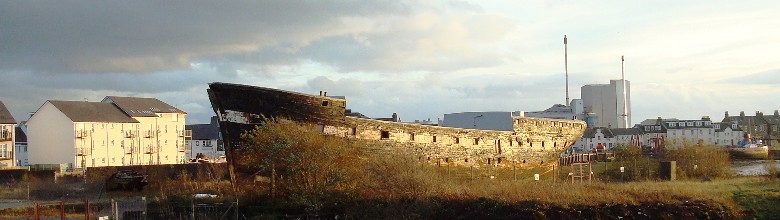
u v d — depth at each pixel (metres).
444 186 45.41
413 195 43.69
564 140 73.19
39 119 102.06
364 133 51.38
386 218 41.12
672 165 69.75
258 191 45.78
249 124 48.31
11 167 79.12
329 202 43.19
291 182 44.41
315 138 46.31
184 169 62.56
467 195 44.06
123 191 54.09
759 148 116.06
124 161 108.50
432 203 42.69
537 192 45.59
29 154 102.50
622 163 84.94
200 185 53.97
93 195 51.25
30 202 46.09
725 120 198.88
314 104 49.28
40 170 70.06
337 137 49.12
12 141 92.62
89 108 106.00
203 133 136.50
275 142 45.62
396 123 53.31
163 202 44.31
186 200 44.62
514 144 65.12
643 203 43.41
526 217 40.66
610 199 43.97
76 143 100.19
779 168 75.12
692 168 75.19
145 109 115.62
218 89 48.38
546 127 69.94
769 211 42.66
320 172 44.44
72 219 40.91
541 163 69.50
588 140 156.88
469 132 59.69
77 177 60.88
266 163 45.28
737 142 172.38
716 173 73.25
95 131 103.81
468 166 59.50
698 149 82.25
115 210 41.31
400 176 44.69
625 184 54.62
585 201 43.53
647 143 162.75
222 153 133.50
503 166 63.53
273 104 48.25
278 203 43.56
